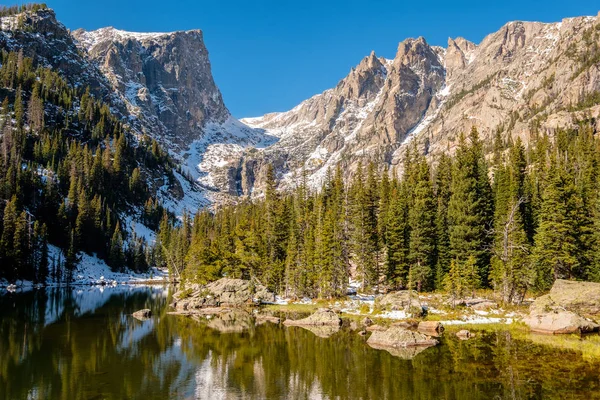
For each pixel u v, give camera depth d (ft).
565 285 179.42
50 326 187.73
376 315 199.41
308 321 186.80
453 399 86.02
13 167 507.30
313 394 93.20
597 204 225.76
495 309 192.34
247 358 126.82
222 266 325.42
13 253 399.85
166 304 286.05
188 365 119.55
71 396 92.99
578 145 426.51
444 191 301.63
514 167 303.68
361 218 281.33
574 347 127.34
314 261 271.49
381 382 99.19
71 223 535.19
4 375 109.19
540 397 84.69
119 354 133.18
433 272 254.06
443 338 144.97
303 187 481.87
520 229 239.09
